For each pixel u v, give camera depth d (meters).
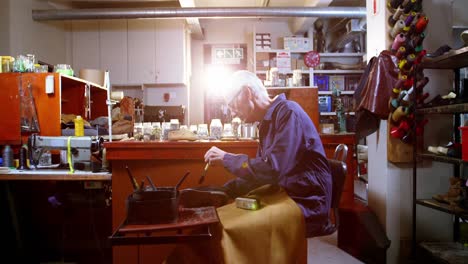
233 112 1.87
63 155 2.70
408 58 2.45
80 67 5.73
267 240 1.40
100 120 3.41
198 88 6.90
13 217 2.70
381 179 2.66
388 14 2.61
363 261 2.68
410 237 2.58
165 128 3.04
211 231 1.34
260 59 6.20
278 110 1.70
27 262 2.71
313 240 3.20
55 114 2.97
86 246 2.77
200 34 6.59
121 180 2.40
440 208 2.12
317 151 1.65
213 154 1.71
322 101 6.01
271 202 1.58
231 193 1.87
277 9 5.15
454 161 2.05
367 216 2.71
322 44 6.34
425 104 2.32
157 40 5.75
